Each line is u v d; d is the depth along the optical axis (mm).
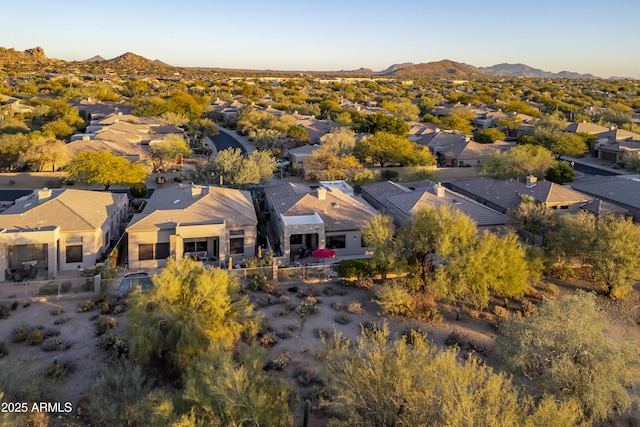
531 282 40375
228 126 137125
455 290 34406
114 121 107438
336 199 49844
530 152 79312
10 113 108375
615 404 23406
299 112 153250
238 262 43250
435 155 101312
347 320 33094
